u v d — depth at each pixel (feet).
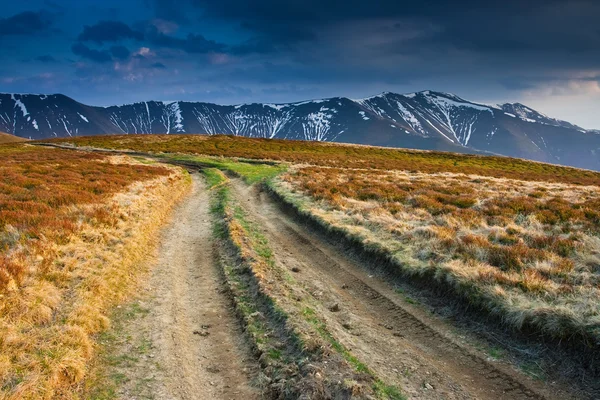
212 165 157.69
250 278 37.86
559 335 24.44
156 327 28.89
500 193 83.46
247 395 21.93
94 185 75.05
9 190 62.64
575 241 42.42
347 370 22.82
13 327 24.34
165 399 21.22
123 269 38.19
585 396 20.94
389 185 92.84
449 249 40.19
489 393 21.91
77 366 22.47
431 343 27.20
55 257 35.76
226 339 27.94
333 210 64.23
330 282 38.81
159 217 64.13
